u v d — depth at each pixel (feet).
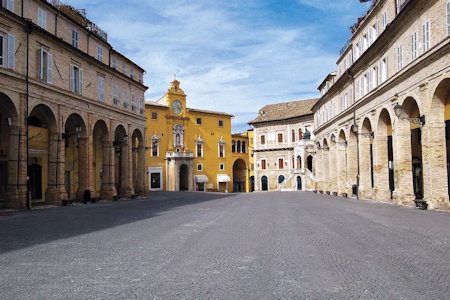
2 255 29.84
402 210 66.59
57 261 27.48
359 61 101.04
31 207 81.10
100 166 128.36
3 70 73.26
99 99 111.45
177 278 22.58
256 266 25.44
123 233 41.73
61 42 90.94
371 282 21.39
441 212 60.80
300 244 33.45
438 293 19.26
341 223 48.91
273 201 105.60
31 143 87.35
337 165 130.72
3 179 89.10
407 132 77.77
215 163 247.09
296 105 252.83
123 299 18.78
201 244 33.91
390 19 84.33
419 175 86.12
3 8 72.28
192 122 236.63
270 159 251.60
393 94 80.43
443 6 60.23
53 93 88.94
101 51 116.78
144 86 144.05
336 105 135.54
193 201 111.04
